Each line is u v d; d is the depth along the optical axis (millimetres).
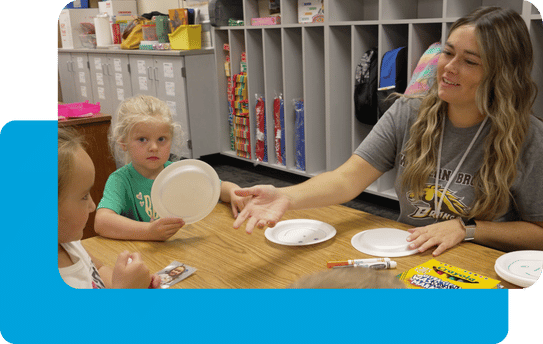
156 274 1123
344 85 3662
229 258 1228
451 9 2664
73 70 5828
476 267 1126
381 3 3018
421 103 1493
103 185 2604
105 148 2602
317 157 3943
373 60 3186
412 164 1477
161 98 4598
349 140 3785
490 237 1292
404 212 1583
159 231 1323
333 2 3428
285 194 1384
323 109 3896
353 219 1476
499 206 1377
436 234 1261
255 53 4219
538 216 1348
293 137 4082
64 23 5820
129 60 4852
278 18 3883
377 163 1587
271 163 4234
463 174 1419
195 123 4461
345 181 1542
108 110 5371
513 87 1291
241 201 1538
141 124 1545
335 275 515
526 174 1348
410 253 1206
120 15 5383
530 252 1141
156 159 1574
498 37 1250
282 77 4176
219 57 4473
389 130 1581
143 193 1609
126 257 979
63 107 2617
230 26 4270
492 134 1345
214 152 4660
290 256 1229
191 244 1327
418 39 2910
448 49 1333
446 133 1453
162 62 4480
